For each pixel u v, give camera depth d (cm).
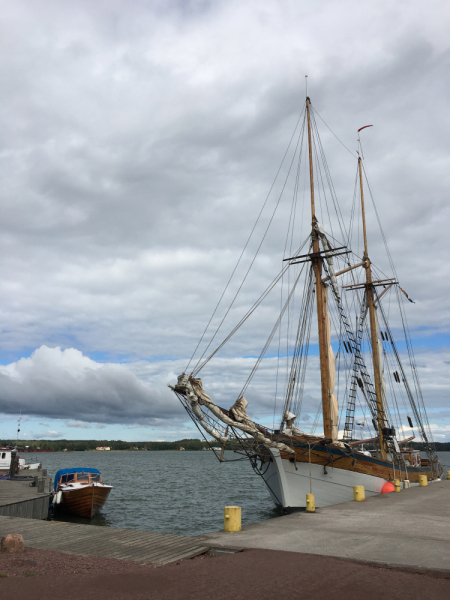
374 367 4656
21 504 2573
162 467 13338
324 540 1299
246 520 3322
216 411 2439
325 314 3288
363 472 2852
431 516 1770
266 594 830
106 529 1527
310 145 3656
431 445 5334
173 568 1023
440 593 838
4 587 880
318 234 3497
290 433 2848
